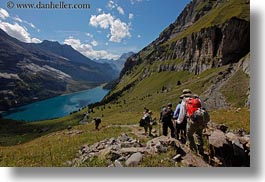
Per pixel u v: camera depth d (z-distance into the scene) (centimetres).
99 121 3109
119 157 1112
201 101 1094
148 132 1992
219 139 1102
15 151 1981
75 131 3011
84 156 1298
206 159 1070
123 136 1495
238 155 1088
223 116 2250
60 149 1686
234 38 18550
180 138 1442
